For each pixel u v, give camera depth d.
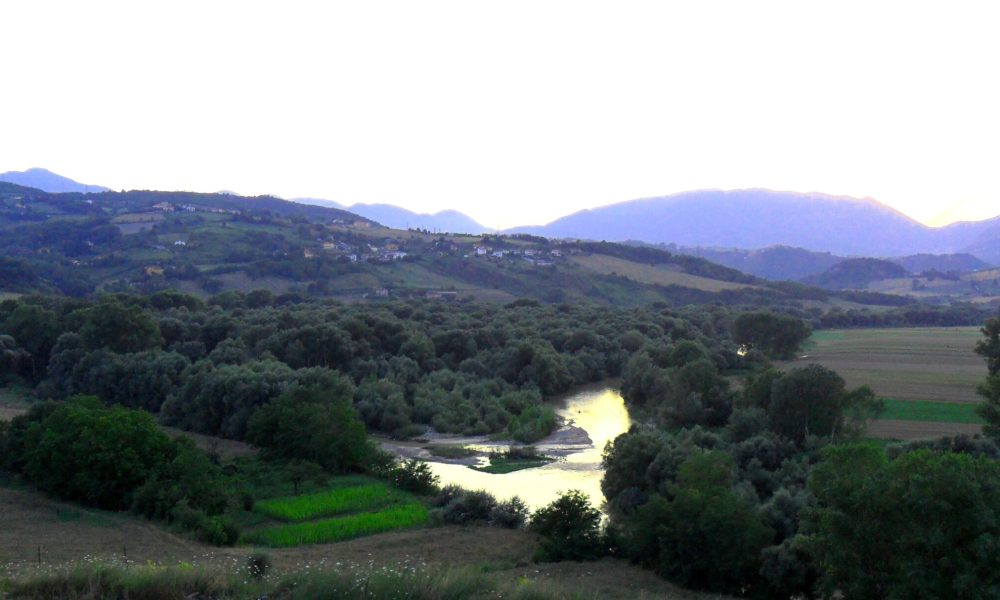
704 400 77.56
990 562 26.28
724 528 36.97
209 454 61.09
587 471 64.38
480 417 84.00
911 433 67.75
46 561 33.59
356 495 53.28
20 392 91.56
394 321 110.12
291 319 108.62
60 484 48.81
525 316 137.38
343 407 64.25
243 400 73.81
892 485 28.06
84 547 37.78
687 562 37.62
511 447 72.38
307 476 56.78
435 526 48.34
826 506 34.06
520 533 47.06
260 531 45.53
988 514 26.28
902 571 27.44
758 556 36.62
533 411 83.06
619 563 41.09
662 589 36.59
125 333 94.81
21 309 102.56
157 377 83.56
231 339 99.62
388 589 21.39
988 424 62.47
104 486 47.28
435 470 64.88
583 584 35.91
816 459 56.72
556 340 119.25
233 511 48.66
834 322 184.12
